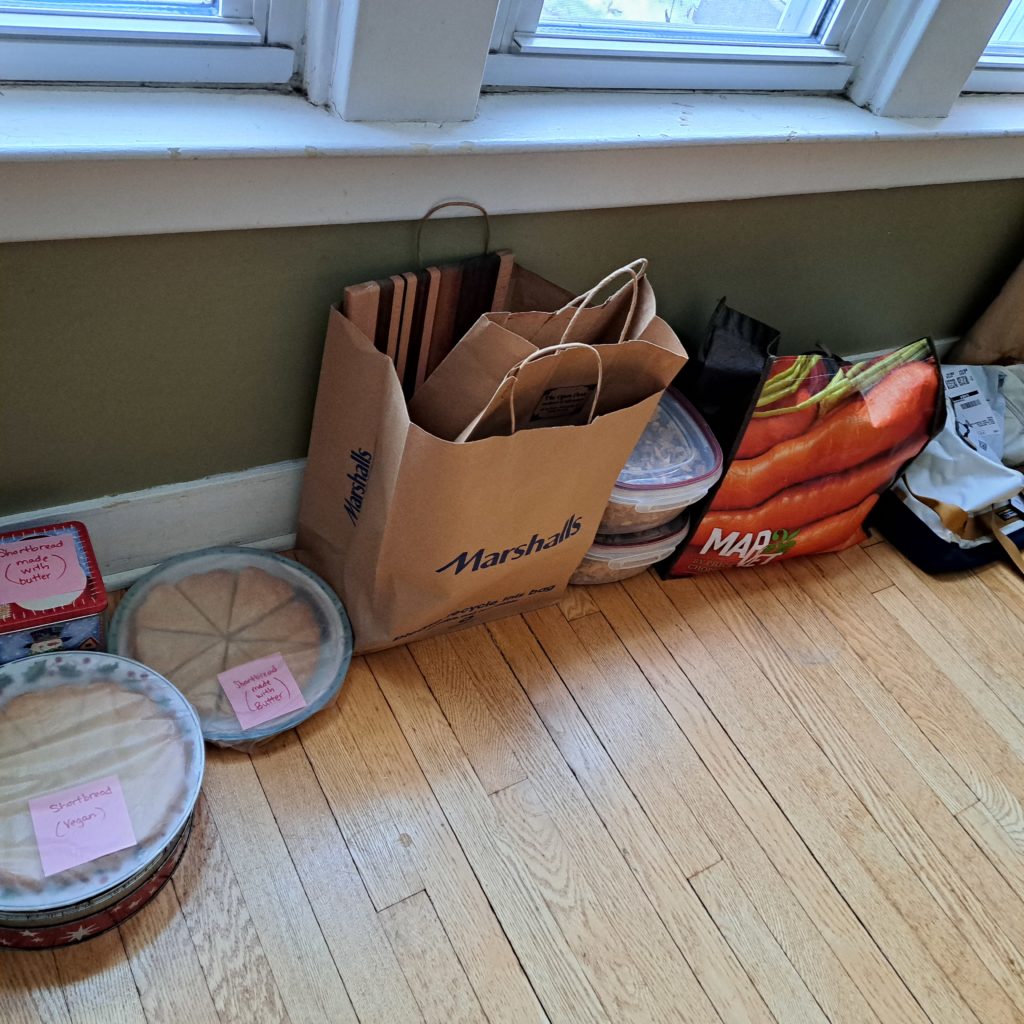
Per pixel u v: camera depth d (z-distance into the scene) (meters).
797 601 1.57
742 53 1.26
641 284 1.20
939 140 1.41
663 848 1.20
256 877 1.07
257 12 0.95
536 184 1.12
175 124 0.91
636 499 1.30
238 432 1.23
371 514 1.16
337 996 1.00
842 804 1.30
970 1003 1.14
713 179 1.26
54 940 0.97
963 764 1.39
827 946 1.16
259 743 1.17
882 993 1.13
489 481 1.04
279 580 1.29
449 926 1.08
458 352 1.07
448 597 1.19
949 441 1.68
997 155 1.52
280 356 1.17
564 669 1.37
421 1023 1.01
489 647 1.36
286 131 0.95
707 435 1.39
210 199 0.94
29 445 1.09
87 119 0.88
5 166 0.82
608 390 1.16
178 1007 0.97
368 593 1.23
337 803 1.15
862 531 1.69
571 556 1.31
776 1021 1.08
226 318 1.08
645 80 1.22
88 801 1.00
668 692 1.38
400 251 1.13
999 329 1.85
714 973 1.11
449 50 0.98
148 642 1.20
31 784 1.00
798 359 1.42
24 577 1.06
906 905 1.21
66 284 0.96
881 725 1.41
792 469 1.44
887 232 1.59
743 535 1.49
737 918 1.16
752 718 1.38
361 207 1.04
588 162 1.13
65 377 1.04
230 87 0.99
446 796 1.19
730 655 1.45
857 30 1.32
